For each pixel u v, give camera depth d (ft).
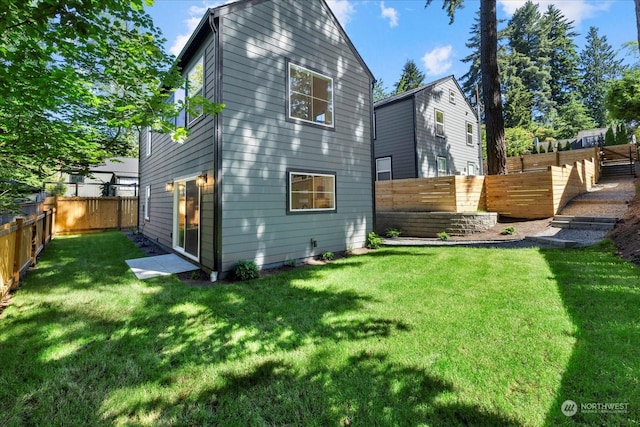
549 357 7.59
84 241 32.22
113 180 61.98
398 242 28.02
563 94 108.17
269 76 19.74
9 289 14.02
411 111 42.65
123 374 7.65
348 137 25.17
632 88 27.96
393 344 8.70
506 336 8.74
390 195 35.14
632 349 7.62
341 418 6.03
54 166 17.13
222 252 17.20
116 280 16.48
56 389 7.06
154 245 29.60
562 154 54.49
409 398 6.48
